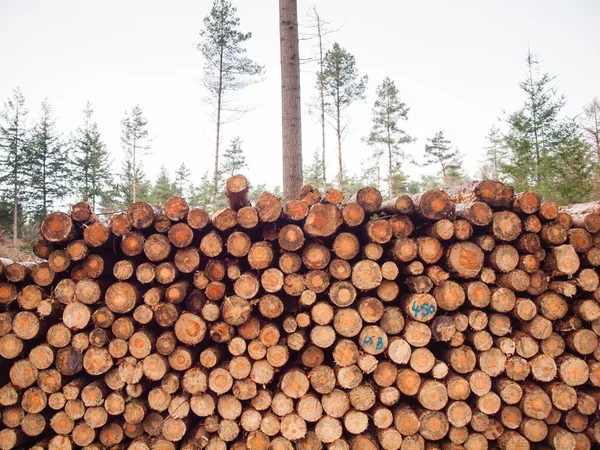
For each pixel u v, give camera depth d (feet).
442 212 12.82
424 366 12.38
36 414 12.43
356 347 12.42
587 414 12.35
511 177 47.55
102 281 12.98
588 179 40.63
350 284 12.54
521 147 47.70
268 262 12.70
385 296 12.82
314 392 12.53
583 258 13.30
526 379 13.04
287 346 12.60
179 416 12.38
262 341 12.54
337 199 13.34
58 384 12.40
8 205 96.63
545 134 48.52
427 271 12.91
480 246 12.87
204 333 12.61
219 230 13.32
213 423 12.46
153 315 12.65
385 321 12.55
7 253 60.59
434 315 12.63
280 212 13.04
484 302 12.62
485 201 13.39
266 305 12.66
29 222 93.40
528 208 12.84
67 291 12.78
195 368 12.57
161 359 12.49
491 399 12.34
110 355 12.58
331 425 12.17
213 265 12.96
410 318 12.70
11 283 12.99
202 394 12.54
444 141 105.91
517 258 12.71
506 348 12.58
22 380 12.44
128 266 12.82
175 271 12.92
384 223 12.71
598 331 12.94
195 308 13.05
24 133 100.73
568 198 38.88
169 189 115.55
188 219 13.03
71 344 12.60
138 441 12.41
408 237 13.38
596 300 13.02
